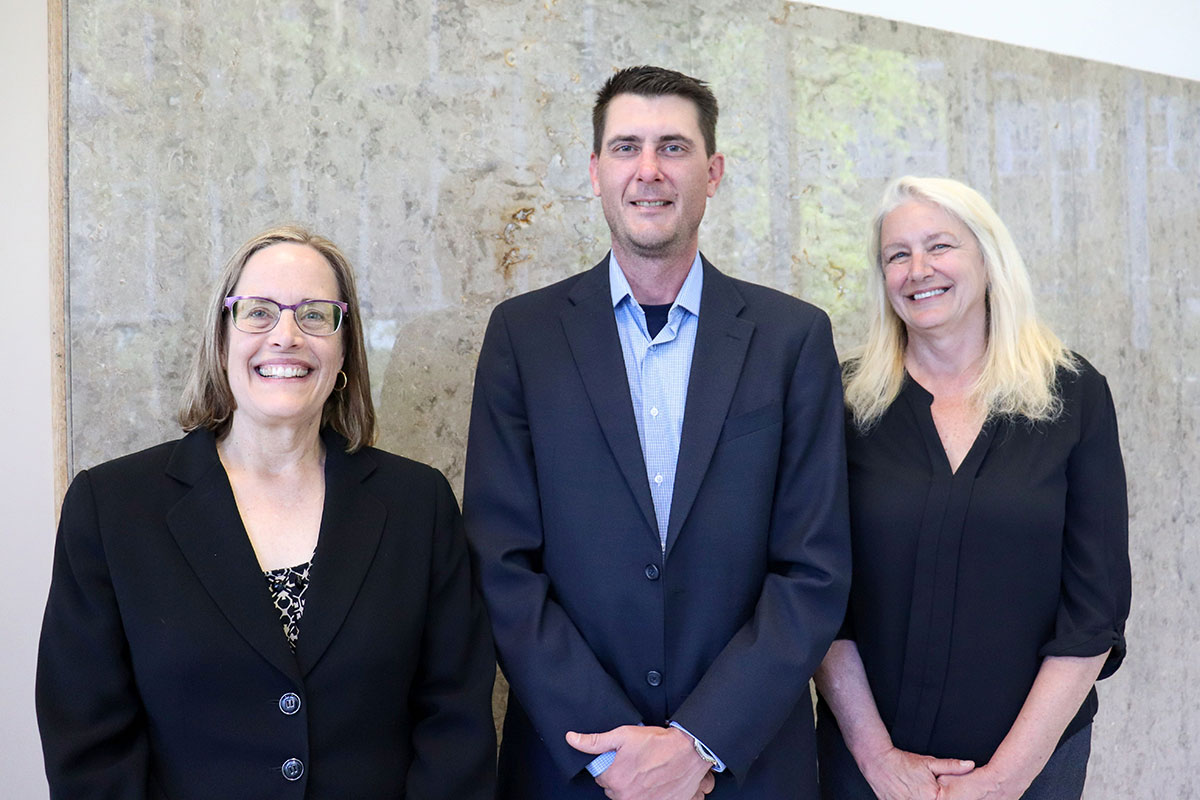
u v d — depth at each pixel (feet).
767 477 6.15
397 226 7.43
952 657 6.39
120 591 5.08
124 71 6.54
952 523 6.41
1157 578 11.15
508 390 6.39
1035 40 10.34
